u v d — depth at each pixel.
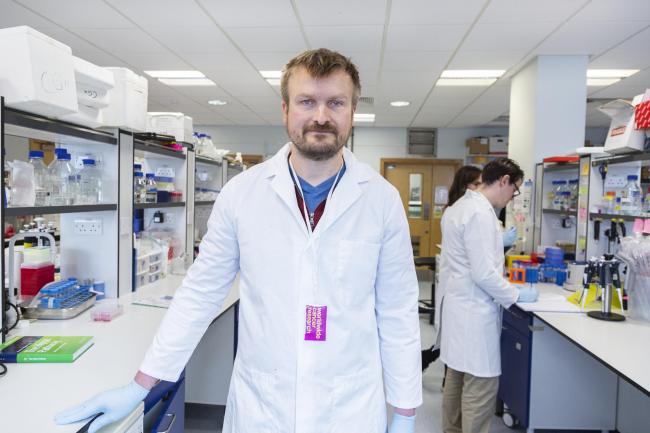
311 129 0.92
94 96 1.72
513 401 2.32
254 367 0.98
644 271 1.89
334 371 0.96
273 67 4.12
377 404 1.01
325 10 2.85
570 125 3.66
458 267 2.00
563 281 2.78
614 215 2.30
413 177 7.43
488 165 2.10
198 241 3.33
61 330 1.56
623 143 2.19
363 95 5.09
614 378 2.17
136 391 0.96
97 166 1.97
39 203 1.67
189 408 2.46
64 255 2.01
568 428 2.19
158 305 1.89
